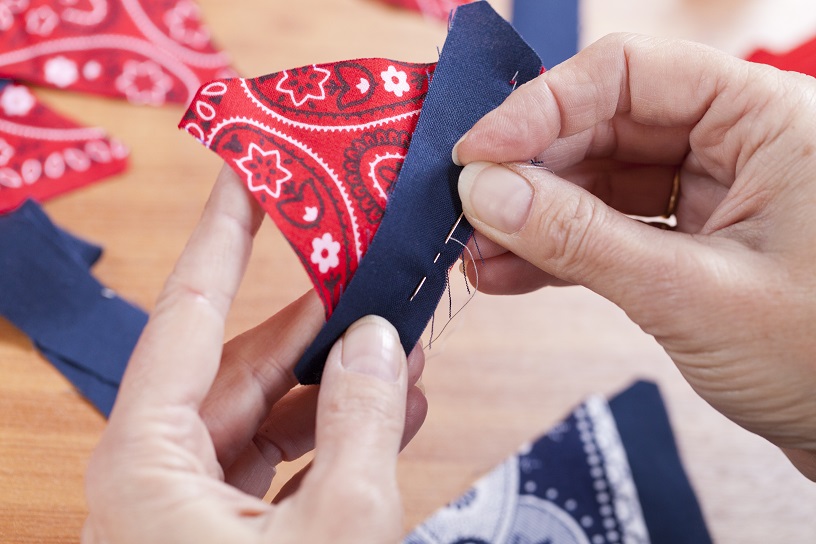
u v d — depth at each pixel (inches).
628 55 25.4
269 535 18.8
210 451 22.0
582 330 36.9
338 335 23.2
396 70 25.3
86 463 31.7
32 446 32.0
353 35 42.5
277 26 42.4
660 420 35.4
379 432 20.7
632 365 36.5
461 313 36.7
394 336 22.7
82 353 33.8
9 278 34.8
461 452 34.3
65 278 35.1
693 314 22.7
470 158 24.5
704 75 25.0
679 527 33.5
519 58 26.5
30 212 35.9
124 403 20.9
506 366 36.0
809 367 22.2
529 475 34.1
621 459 34.5
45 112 39.0
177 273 22.8
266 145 23.3
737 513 33.8
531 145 25.3
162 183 38.3
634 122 29.2
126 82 40.1
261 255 36.9
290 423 27.4
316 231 23.0
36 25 40.5
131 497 19.6
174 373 21.1
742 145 25.1
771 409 24.0
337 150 23.8
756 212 24.0
